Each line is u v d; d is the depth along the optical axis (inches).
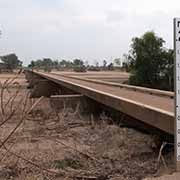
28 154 399.9
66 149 445.1
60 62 5315.0
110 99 591.5
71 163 381.7
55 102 864.3
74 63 5639.8
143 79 2097.7
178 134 214.2
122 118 577.6
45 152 421.7
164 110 372.5
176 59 211.6
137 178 326.6
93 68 5654.5
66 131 568.4
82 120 679.7
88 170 360.8
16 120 490.6
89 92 795.4
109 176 342.3
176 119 213.6
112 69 5649.6
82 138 515.8
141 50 2108.8
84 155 412.2
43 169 326.3
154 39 2112.5
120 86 938.7
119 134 510.6
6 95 609.9
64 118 667.4
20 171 335.3
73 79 1488.7
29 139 478.0
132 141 472.4
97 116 762.8
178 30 210.4
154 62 2082.9
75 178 337.1
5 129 449.4
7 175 325.4
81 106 847.7
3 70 368.5
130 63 2166.6
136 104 443.2
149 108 392.8
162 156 363.6
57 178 329.4
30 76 2454.5
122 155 414.9
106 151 436.5
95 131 566.6
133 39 2154.3
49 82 1697.8
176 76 212.2
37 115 674.2
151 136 464.1
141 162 379.9
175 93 212.8
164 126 345.1
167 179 216.2
